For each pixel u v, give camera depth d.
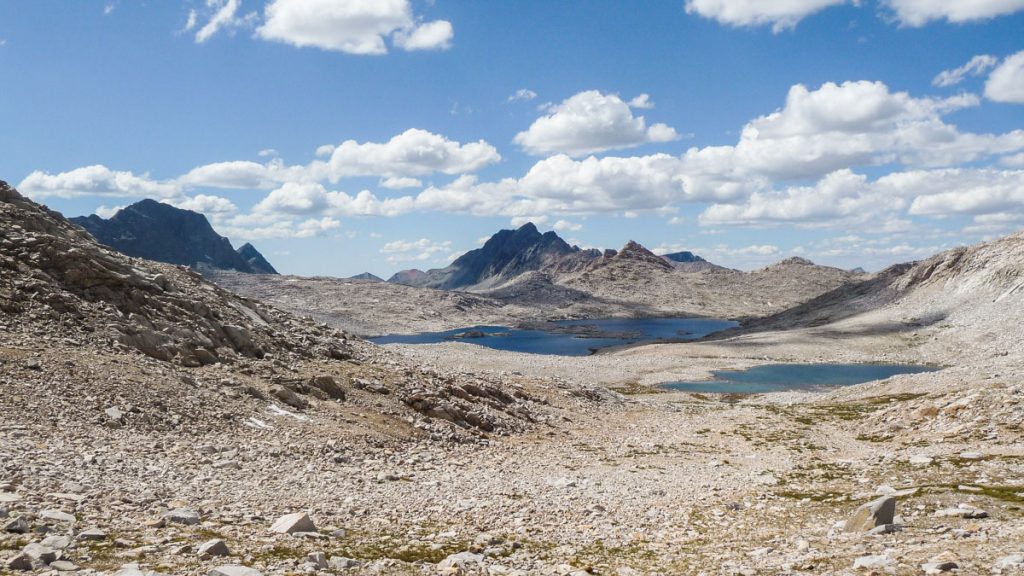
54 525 14.76
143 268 54.78
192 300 49.06
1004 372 75.75
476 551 17.55
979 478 27.09
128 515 16.92
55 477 19.25
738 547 18.69
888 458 35.50
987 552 14.73
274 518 19.23
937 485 25.92
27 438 23.31
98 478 20.16
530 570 15.98
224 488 22.36
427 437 41.31
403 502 24.08
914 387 79.31
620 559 17.56
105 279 44.38
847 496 25.88
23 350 32.62
